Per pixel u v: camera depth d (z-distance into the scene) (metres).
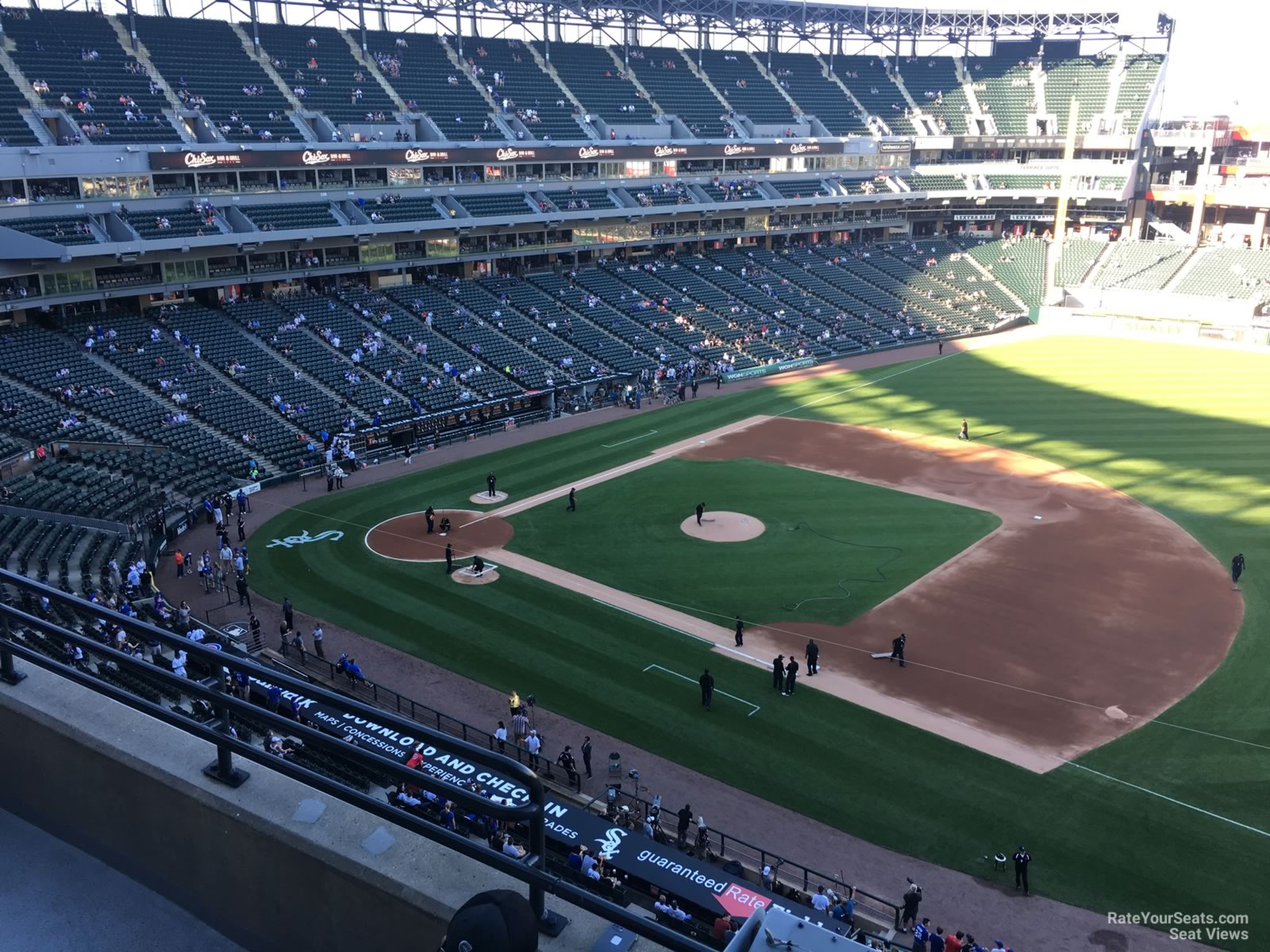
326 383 64.25
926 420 69.38
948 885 24.69
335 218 71.62
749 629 38.50
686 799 28.16
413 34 88.81
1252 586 41.72
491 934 3.72
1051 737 31.03
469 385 68.94
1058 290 105.62
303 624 38.69
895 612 39.88
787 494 54.22
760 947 3.91
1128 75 113.62
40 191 58.78
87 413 53.34
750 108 105.19
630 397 73.81
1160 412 69.50
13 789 6.63
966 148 112.69
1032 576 43.09
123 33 71.25
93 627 30.17
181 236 63.03
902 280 107.06
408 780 4.92
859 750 30.47
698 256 100.81
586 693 33.78
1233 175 112.94
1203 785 28.48
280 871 5.24
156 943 5.51
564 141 86.56
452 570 43.94
